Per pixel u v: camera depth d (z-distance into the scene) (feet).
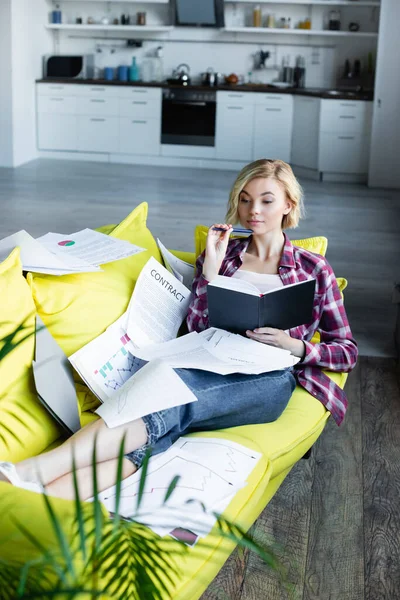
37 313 5.93
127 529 3.69
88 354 5.89
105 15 29.32
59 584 3.11
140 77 29.48
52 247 6.57
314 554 6.32
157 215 20.33
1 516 3.77
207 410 5.66
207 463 5.16
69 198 22.00
